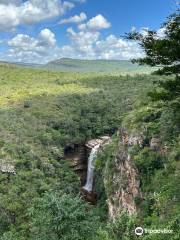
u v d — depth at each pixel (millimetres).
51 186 67688
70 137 91875
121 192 52688
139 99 72438
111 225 20969
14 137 79312
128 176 50188
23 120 91438
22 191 62750
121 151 56375
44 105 106312
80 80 159875
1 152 70188
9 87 139625
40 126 90500
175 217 20547
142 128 49375
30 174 67938
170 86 18484
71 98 116188
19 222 54344
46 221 24328
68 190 72625
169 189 28312
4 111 97250
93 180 83250
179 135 39844
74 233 23984
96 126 102438
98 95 124000
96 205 70125
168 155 40625
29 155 73375
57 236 24375
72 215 24109
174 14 17469
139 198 43594
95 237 23469
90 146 91812
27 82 152750
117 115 107812
